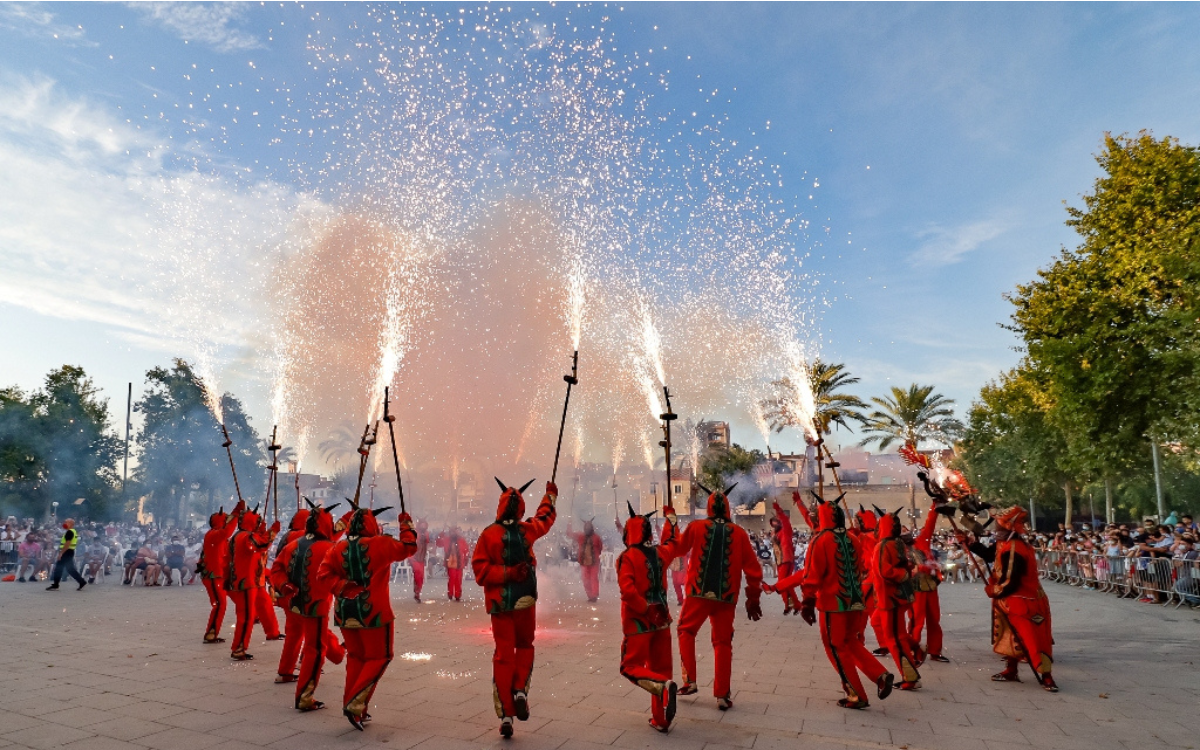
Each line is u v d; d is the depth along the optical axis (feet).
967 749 18.17
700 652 32.42
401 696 23.30
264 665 27.86
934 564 30.89
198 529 94.38
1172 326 59.88
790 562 28.53
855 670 22.36
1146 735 19.52
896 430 153.99
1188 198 71.00
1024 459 126.72
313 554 22.25
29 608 45.60
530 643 20.06
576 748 17.97
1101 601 56.34
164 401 144.36
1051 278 79.51
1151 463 112.68
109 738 18.44
